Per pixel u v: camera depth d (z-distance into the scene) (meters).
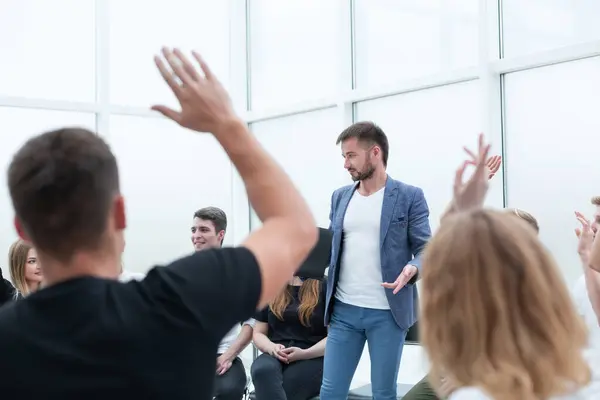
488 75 4.13
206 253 0.86
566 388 0.92
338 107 5.14
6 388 0.76
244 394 3.78
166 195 5.79
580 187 3.82
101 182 0.83
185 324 0.79
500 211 1.05
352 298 3.10
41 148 0.83
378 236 3.06
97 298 0.80
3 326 0.79
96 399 0.76
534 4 3.98
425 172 4.62
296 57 5.60
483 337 0.93
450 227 1.02
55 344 0.77
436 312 0.98
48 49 5.21
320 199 5.44
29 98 5.07
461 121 4.41
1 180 5.00
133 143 5.63
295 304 3.68
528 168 4.07
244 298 0.83
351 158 3.07
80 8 5.36
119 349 0.77
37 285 3.13
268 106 5.86
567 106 3.88
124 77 5.54
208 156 6.03
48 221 0.81
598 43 3.63
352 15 5.07
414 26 4.65
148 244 5.68
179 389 0.78
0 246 4.95
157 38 5.71
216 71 6.08
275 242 0.88
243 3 6.01
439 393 1.00
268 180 0.92
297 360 3.56
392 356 3.05
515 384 0.89
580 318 0.98
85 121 5.42
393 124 4.82
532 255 0.96
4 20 5.02
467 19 4.32
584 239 2.17
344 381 3.15
